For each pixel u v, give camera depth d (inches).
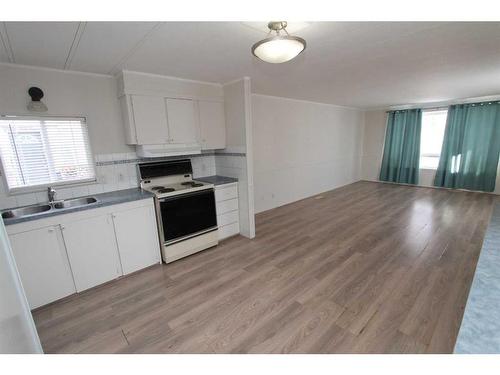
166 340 68.4
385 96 191.5
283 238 136.0
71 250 87.0
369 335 67.5
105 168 111.6
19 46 72.3
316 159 232.2
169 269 106.9
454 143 225.3
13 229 75.3
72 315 79.7
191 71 106.1
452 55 94.7
